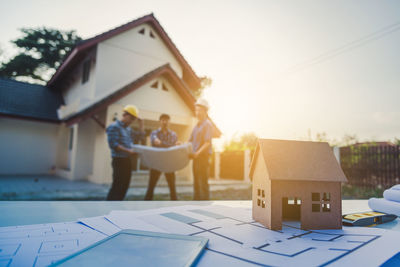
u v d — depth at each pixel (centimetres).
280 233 64
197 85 1403
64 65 1096
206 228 68
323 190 70
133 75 1060
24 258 44
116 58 1016
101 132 870
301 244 53
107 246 49
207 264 41
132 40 1076
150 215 84
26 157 1109
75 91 1163
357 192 819
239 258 44
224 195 707
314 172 69
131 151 312
